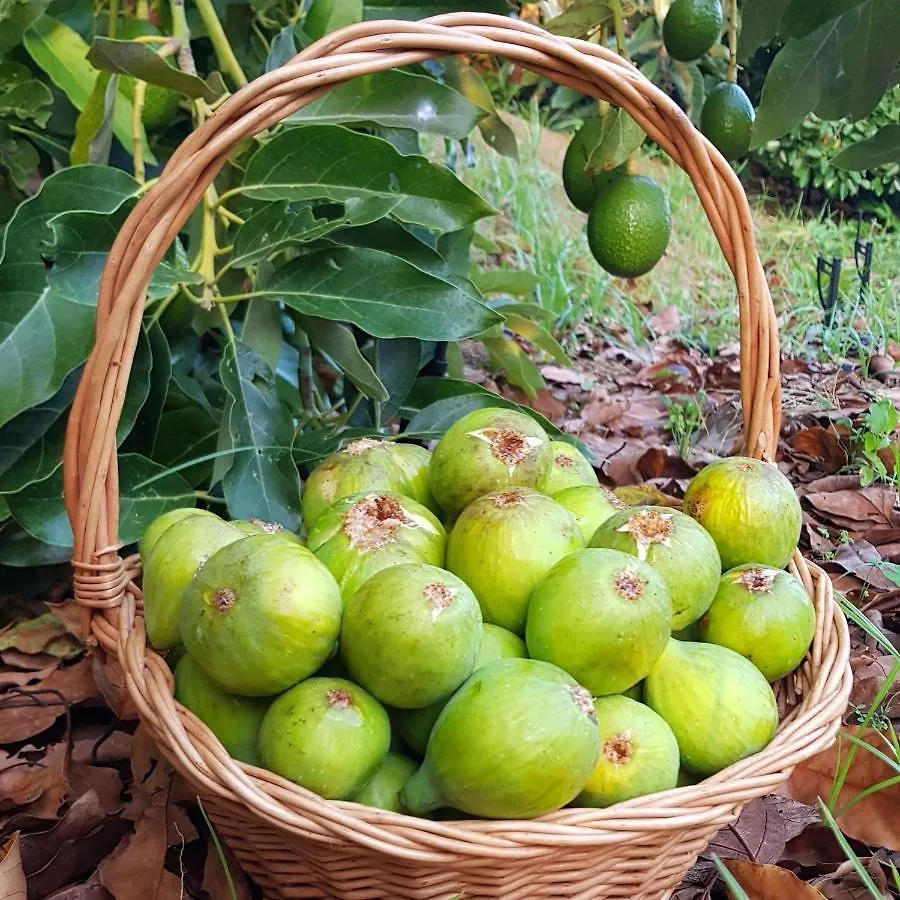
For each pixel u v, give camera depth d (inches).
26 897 15.2
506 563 14.5
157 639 14.7
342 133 19.9
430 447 31.0
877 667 22.4
